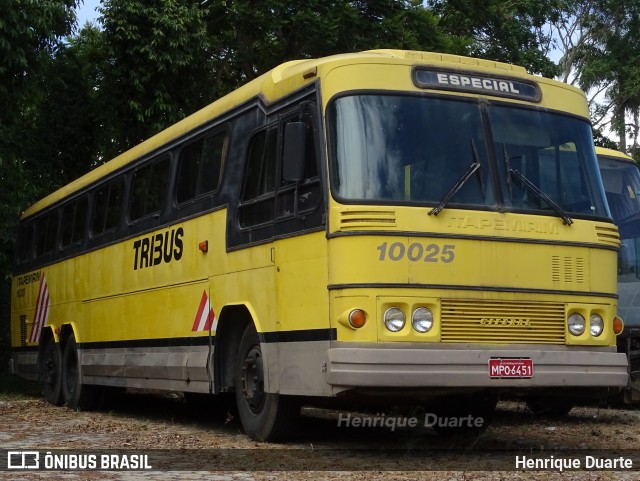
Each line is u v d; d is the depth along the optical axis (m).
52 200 17.20
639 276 14.10
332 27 23.61
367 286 7.96
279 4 23.91
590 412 13.88
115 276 13.56
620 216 14.45
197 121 11.48
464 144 8.66
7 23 17.36
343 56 8.71
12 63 17.62
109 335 13.67
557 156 9.09
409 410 10.15
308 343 8.44
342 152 8.36
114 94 22.84
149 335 12.20
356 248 8.04
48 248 17.02
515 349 8.29
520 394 8.74
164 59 21.89
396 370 7.82
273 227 9.20
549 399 12.21
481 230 8.38
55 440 10.32
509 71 9.22
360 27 24.61
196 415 13.74
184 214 11.38
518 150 8.87
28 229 18.61
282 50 25.69
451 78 8.84
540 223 8.66
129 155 13.67
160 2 22.22
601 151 14.88
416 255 8.11
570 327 8.66
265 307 9.26
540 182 8.89
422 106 8.62
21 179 19.98
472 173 8.53
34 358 17.23
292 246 8.81
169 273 11.69
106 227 14.13
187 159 11.62
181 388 11.16
